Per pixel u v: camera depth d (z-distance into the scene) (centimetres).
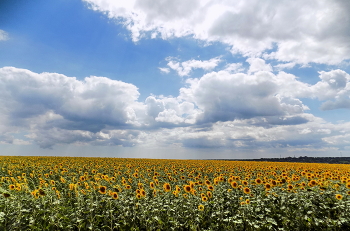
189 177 1644
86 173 1540
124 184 1112
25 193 849
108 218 785
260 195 969
